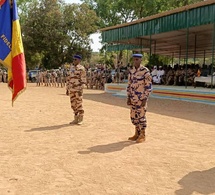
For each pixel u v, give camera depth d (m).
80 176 4.61
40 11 43.84
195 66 22.36
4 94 20.36
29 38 42.97
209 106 15.20
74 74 9.03
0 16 4.64
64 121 9.63
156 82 22.98
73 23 44.81
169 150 6.27
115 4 42.28
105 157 5.65
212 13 16.08
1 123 9.06
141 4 39.81
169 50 36.00
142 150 6.23
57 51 45.16
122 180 4.47
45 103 14.95
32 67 53.75
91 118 10.41
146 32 21.00
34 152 5.93
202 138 7.52
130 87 6.93
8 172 4.75
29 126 8.68
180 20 18.22
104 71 30.72
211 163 5.41
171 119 10.72
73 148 6.28
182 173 4.86
